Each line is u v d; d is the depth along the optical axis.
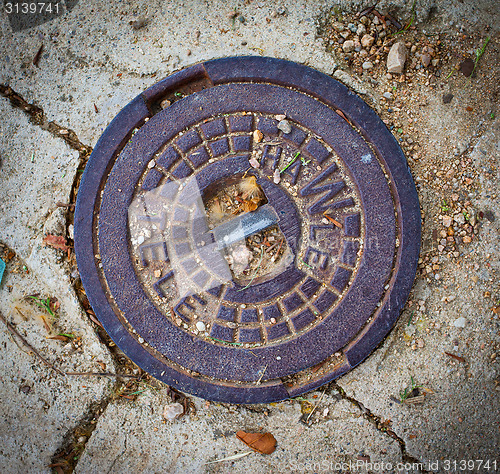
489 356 0.36
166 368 0.35
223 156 0.36
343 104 0.36
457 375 0.36
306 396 0.36
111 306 0.35
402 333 0.36
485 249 0.36
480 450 0.35
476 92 0.37
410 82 0.37
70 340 0.37
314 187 0.35
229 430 0.36
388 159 0.36
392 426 0.36
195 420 0.36
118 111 0.37
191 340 0.35
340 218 0.35
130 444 0.36
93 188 0.36
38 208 0.37
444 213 0.36
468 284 0.36
